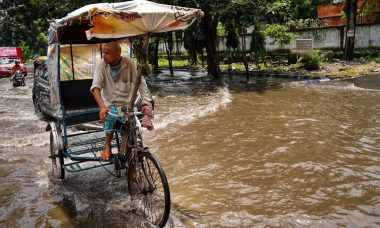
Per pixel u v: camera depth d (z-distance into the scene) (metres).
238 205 4.49
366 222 3.96
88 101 5.88
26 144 7.55
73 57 6.14
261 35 18.66
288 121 8.43
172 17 3.96
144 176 4.25
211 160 6.15
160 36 20.19
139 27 3.90
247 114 9.41
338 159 5.87
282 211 4.29
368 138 6.88
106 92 4.47
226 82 16.20
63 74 6.13
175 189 5.02
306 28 23.58
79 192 5.06
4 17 44.44
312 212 4.23
